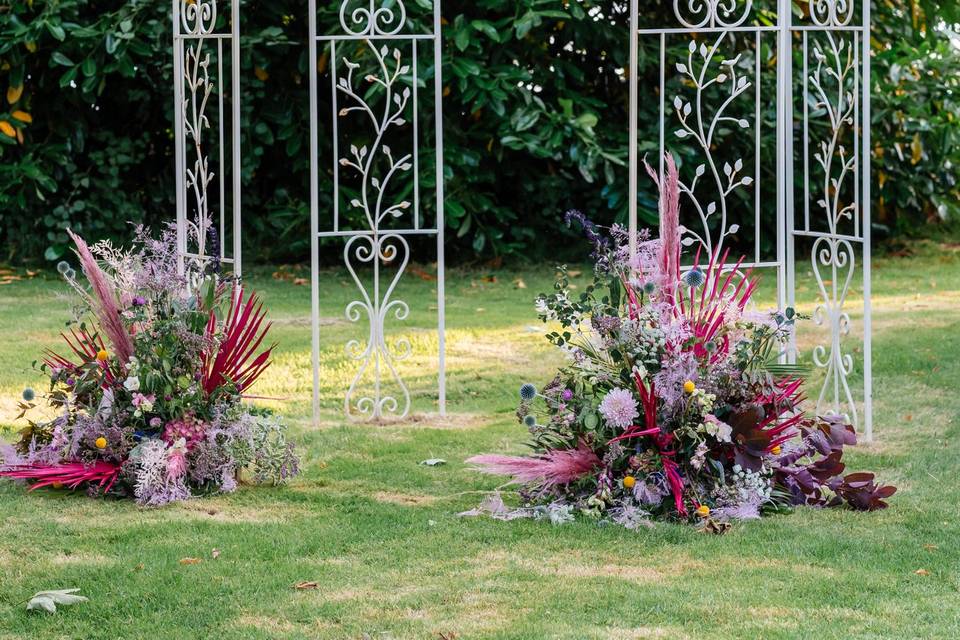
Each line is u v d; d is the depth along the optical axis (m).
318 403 5.68
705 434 4.27
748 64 9.46
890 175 11.30
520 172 10.89
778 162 5.67
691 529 4.09
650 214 10.59
